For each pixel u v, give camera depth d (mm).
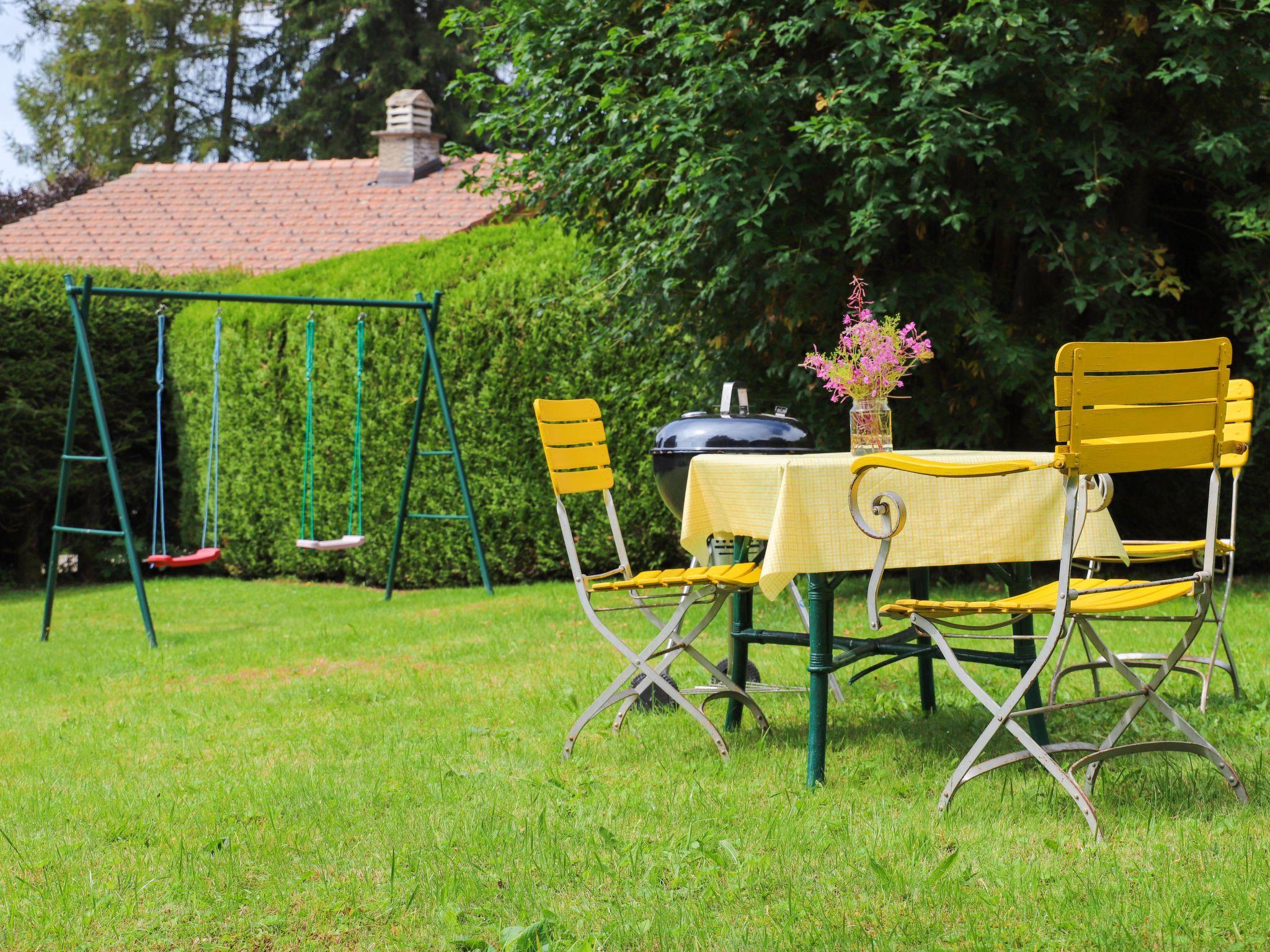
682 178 7449
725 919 2662
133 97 29516
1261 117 7723
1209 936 2459
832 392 8055
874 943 2492
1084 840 3066
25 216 25016
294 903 2871
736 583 4039
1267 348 7641
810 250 7180
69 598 10977
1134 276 7355
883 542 3340
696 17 7387
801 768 3932
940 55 7070
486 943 2590
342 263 12297
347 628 7895
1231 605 7145
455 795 3711
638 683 4891
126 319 12617
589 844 3164
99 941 2691
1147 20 7234
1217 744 3963
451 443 9430
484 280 10305
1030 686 3582
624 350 9852
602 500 10023
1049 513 3564
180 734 4863
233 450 12016
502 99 8641
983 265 8484
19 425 12047
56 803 3826
